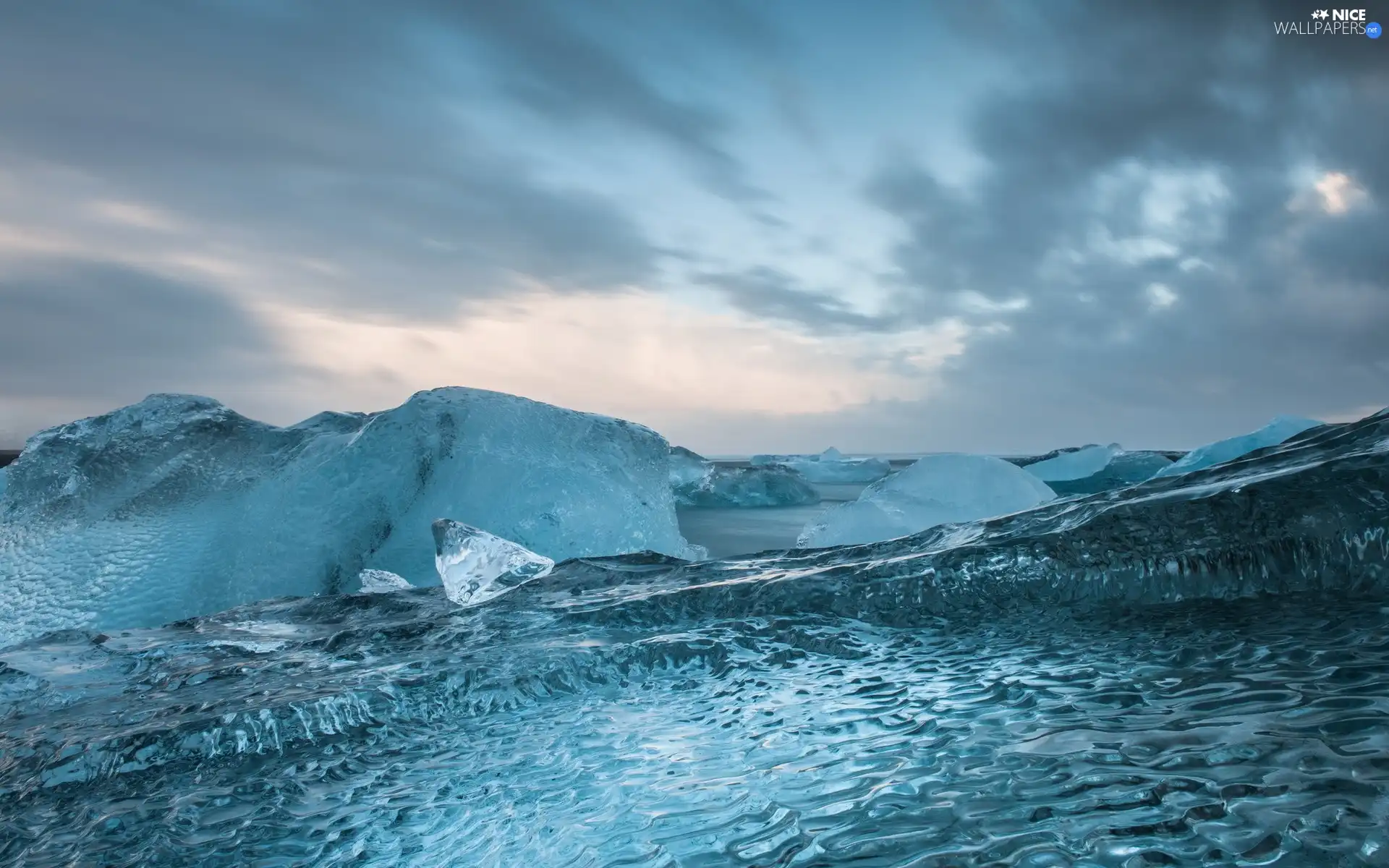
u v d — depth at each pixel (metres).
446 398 9.07
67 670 3.15
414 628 3.39
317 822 1.58
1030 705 1.56
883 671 2.05
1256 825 0.94
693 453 22.09
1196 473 2.87
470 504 8.27
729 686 2.16
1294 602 2.11
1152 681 1.60
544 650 2.63
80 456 8.81
